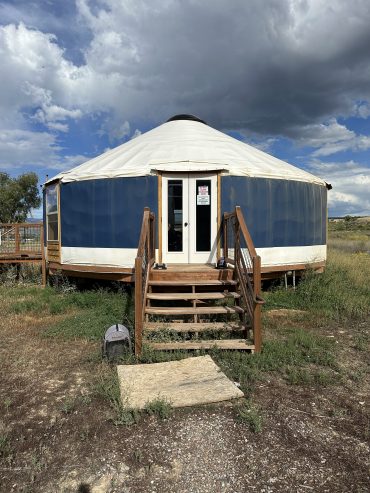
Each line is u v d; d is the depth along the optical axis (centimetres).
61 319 648
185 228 773
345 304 727
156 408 335
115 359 452
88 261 816
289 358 464
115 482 253
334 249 2161
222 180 767
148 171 761
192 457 279
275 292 820
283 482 253
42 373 424
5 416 332
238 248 629
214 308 556
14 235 1027
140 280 466
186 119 1071
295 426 319
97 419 327
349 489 247
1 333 570
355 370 439
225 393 364
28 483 252
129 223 773
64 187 845
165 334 508
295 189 844
